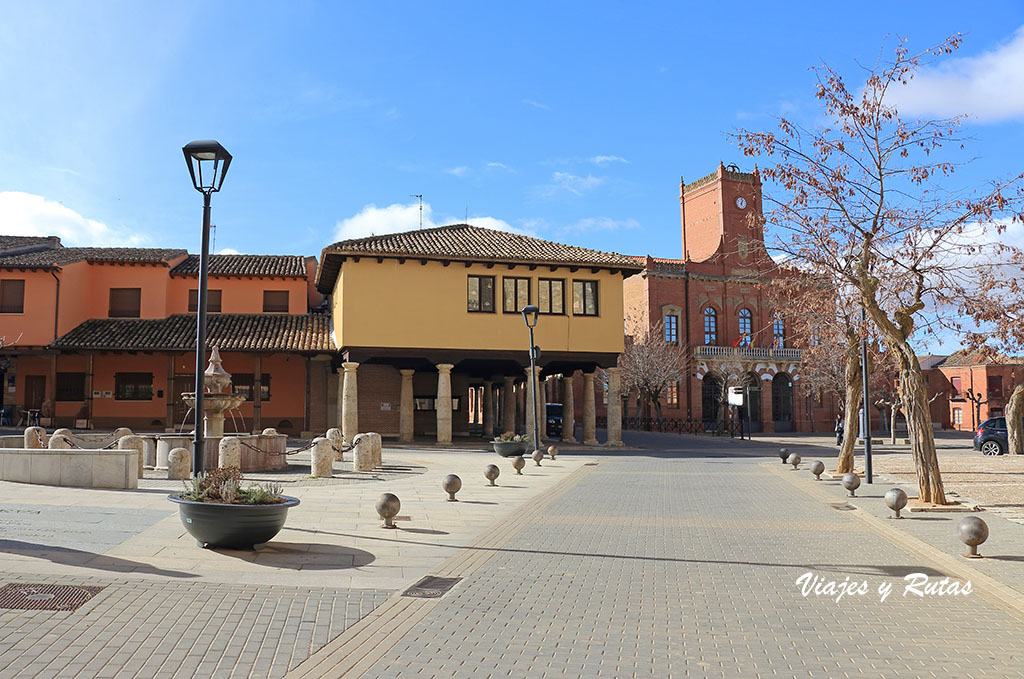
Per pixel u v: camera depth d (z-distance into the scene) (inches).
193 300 1492.4
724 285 2365.9
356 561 358.6
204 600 278.7
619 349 1307.8
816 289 673.6
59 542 361.4
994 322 594.9
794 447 1483.8
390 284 1227.2
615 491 690.8
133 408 1418.6
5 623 239.6
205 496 365.7
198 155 481.7
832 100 604.7
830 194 609.6
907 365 608.4
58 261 1365.7
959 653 240.7
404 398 1337.4
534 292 1283.2
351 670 215.3
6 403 1414.9
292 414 1470.2
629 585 327.3
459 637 249.1
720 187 2397.9
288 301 1513.3
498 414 1962.4
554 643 245.3
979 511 564.1
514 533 451.8
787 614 284.4
